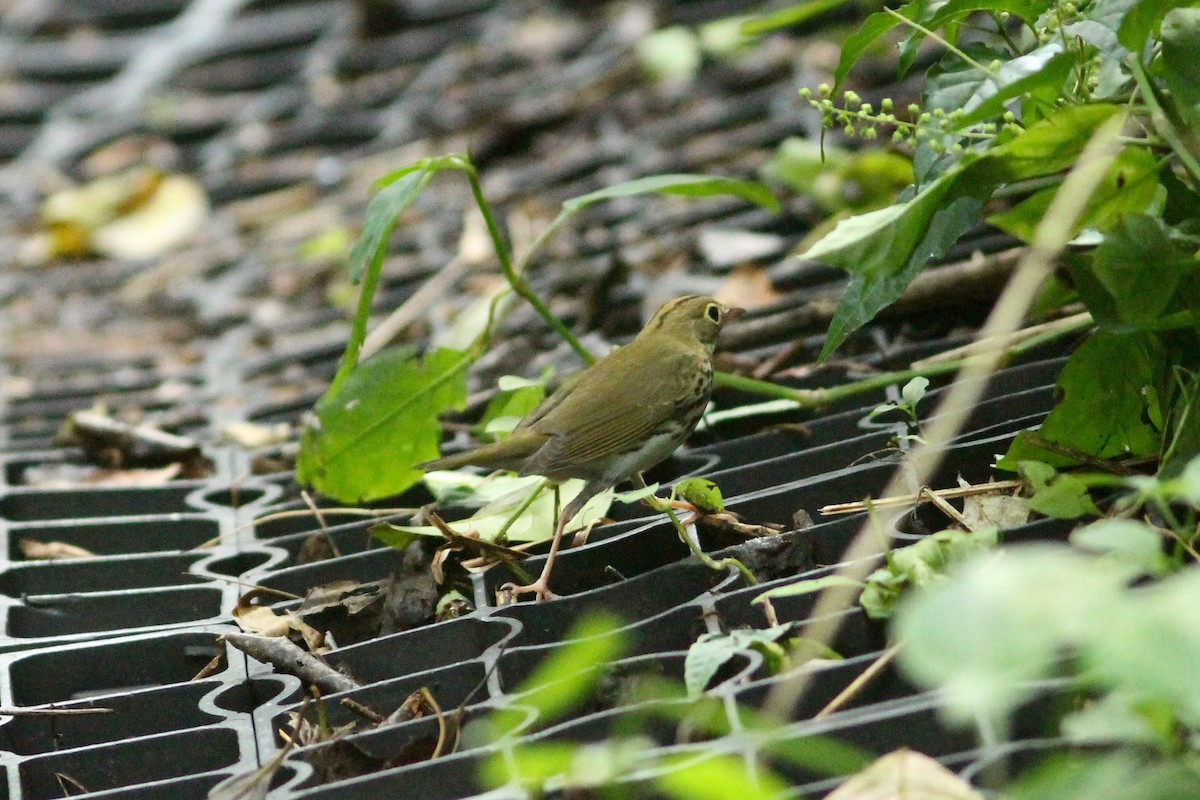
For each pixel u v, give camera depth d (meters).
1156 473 6.37
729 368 9.84
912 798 4.28
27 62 23.41
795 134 15.20
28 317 16.98
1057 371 8.20
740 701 5.18
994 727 4.73
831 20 18.33
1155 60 6.64
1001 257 9.80
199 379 13.66
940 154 6.84
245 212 19.03
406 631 6.83
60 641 7.16
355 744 5.51
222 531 9.00
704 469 8.34
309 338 14.48
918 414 8.30
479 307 12.30
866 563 6.05
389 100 20.59
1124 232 6.00
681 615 6.08
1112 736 4.18
